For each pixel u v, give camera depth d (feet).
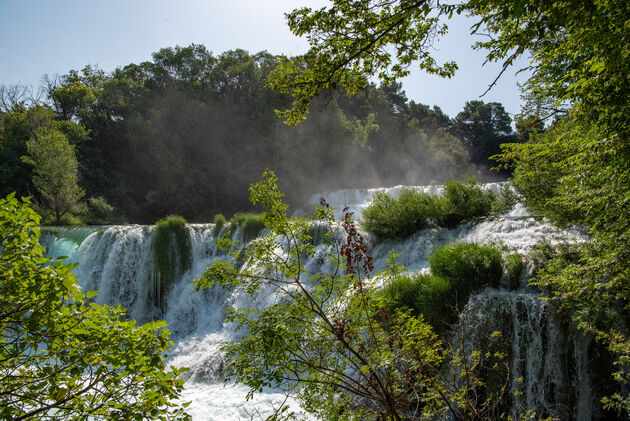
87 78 166.91
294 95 15.74
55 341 8.34
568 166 20.84
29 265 8.27
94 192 123.65
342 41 13.75
